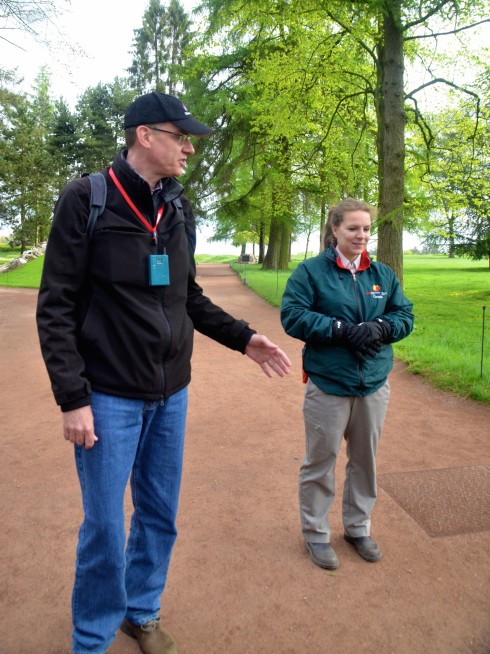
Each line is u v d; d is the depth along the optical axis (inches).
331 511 138.7
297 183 977.5
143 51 1977.1
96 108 1978.3
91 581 81.5
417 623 97.2
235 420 214.5
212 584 109.0
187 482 156.3
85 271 77.6
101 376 78.6
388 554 119.2
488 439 189.6
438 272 1325.0
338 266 113.0
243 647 91.9
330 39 563.2
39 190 1847.9
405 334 113.2
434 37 502.9
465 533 127.0
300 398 246.1
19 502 145.1
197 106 977.5
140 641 91.1
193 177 1053.2
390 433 196.9
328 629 96.0
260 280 918.4
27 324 517.0
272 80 595.5
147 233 79.9
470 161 620.7
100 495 79.0
